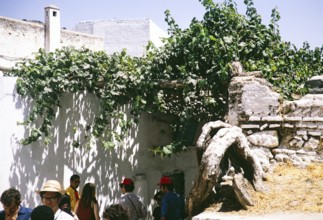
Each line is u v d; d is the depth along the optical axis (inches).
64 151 370.0
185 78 374.3
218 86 368.2
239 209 256.4
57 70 359.6
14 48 544.4
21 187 347.3
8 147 342.3
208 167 256.7
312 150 309.4
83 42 666.8
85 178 386.6
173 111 430.6
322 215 231.0
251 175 279.6
